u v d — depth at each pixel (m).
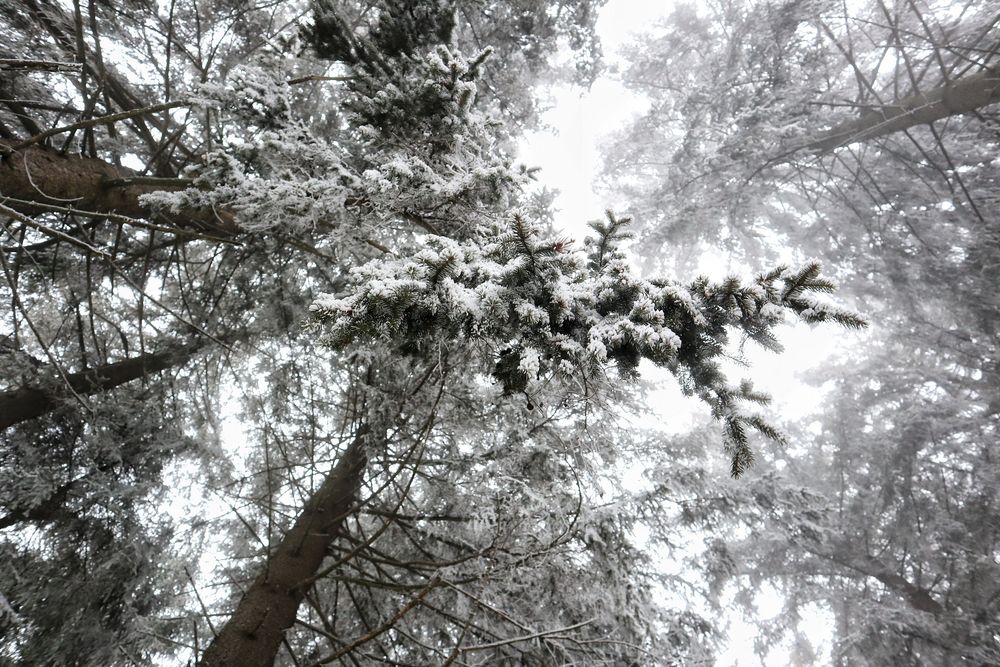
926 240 11.16
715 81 10.79
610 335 1.93
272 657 3.38
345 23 3.91
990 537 10.62
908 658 10.52
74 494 4.72
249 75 3.46
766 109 9.36
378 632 3.04
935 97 9.14
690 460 7.07
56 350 5.71
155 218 4.05
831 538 12.72
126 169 4.10
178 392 5.75
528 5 6.76
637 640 4.52
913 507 11.68
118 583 4.74
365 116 3.73
